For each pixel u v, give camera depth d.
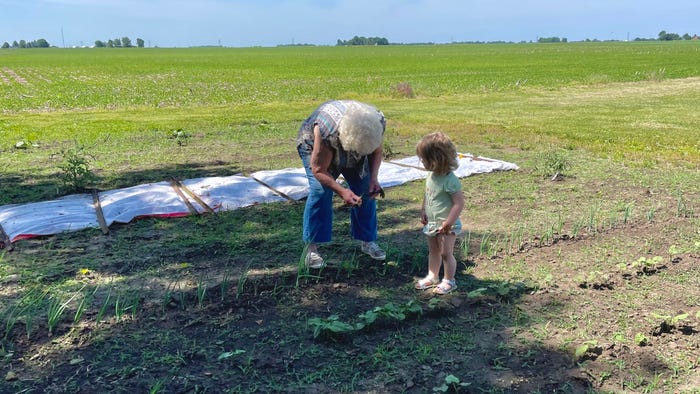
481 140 11.46
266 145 11.11
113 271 4.94
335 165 4.74
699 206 6.78
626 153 10.05
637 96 21.27
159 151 10.59
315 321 3.78
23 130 13.09
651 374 3.39
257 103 21.31
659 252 5.34
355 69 48.19
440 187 4.33
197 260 5.19
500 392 3.21
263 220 6.36
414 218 6.44
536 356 3.57
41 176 8.67
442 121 14.29
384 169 8.60
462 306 4.24
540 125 13.62
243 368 3.43
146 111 18.20
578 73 36.38
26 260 5.20
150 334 3.85
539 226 6.10
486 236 5.79
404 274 4.86
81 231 6.02
